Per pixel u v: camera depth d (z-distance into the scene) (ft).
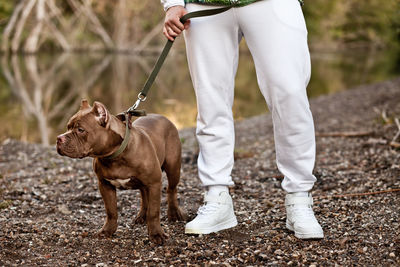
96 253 8.46
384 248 8.15
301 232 8.61
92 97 38.42
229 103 8.93
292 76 8.08
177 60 92.12
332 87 44.34
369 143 16.67
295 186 8.75
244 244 8.64
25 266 7.91
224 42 8.45
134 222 10.00
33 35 104.22
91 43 128.36
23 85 46.11
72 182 13.65
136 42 125.39
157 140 9.12
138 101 8.54
